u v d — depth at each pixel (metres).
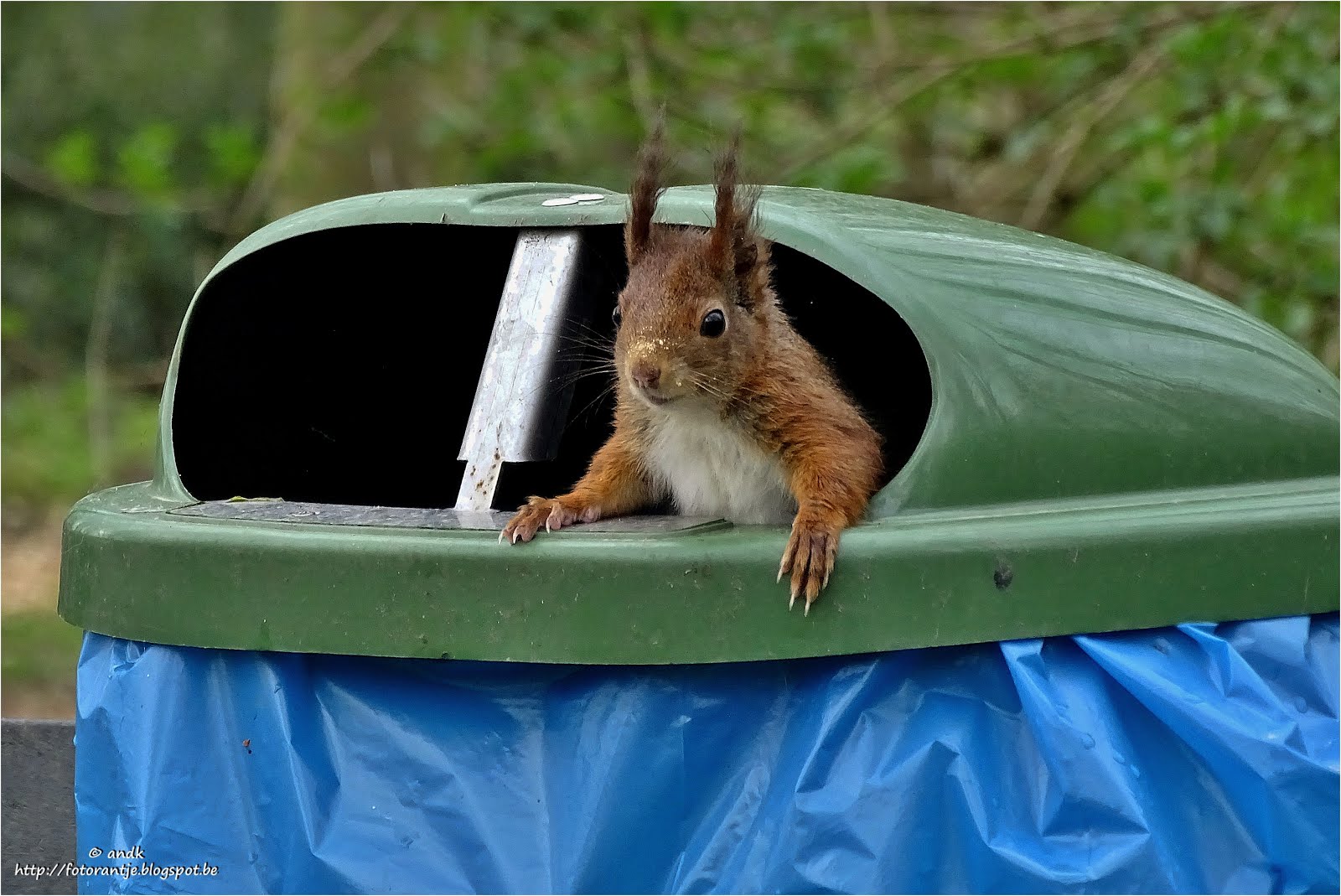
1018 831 4.21
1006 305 4.76
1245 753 4.23
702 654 4.20
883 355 6.29
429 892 4.32
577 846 4.25
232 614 4.43
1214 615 4.45
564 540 4.26
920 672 4.31
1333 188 9.83
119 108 16.86
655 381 4.85
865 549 4.22
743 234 5.04
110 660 4.77
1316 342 10.11
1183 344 5.00
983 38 11.30
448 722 4.44
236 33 17.17
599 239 5.40
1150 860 4.14
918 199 11.52
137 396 15.48
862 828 4.17
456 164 11.86
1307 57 9.57
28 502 14.59
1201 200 9.66
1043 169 11.14
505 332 5.06
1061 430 4.66
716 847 4.27
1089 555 4.31
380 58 11.77
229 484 5.66
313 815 4.39
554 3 11.05
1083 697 4.30
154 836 4.50
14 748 6.10
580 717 4.36
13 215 16.42
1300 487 4.93
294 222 5.34
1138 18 10.34
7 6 16.83
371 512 4.74
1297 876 4.27
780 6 11.01
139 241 15.91
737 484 5.36
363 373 6.15
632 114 11.23
